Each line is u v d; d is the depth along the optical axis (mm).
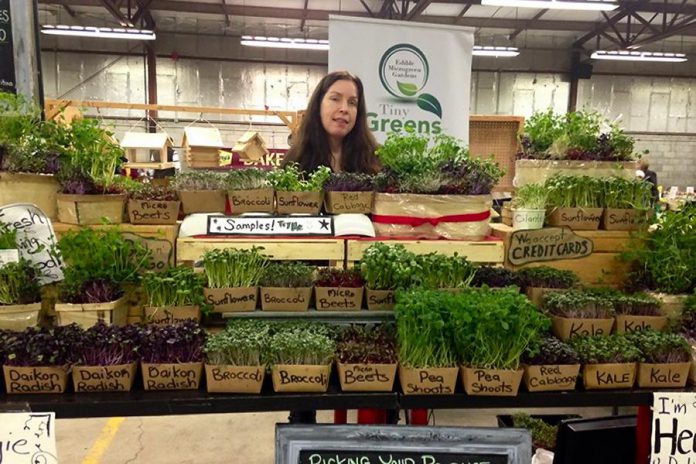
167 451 3506
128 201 2059
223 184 2205
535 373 1672
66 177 2033
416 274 1930
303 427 1658
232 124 12484
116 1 10227
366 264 1931
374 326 1948
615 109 13289
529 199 2277
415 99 3328
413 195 2193
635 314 1960
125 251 1922
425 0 9805
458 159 2355
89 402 1548
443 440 1654
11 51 2518
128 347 1619
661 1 11000
